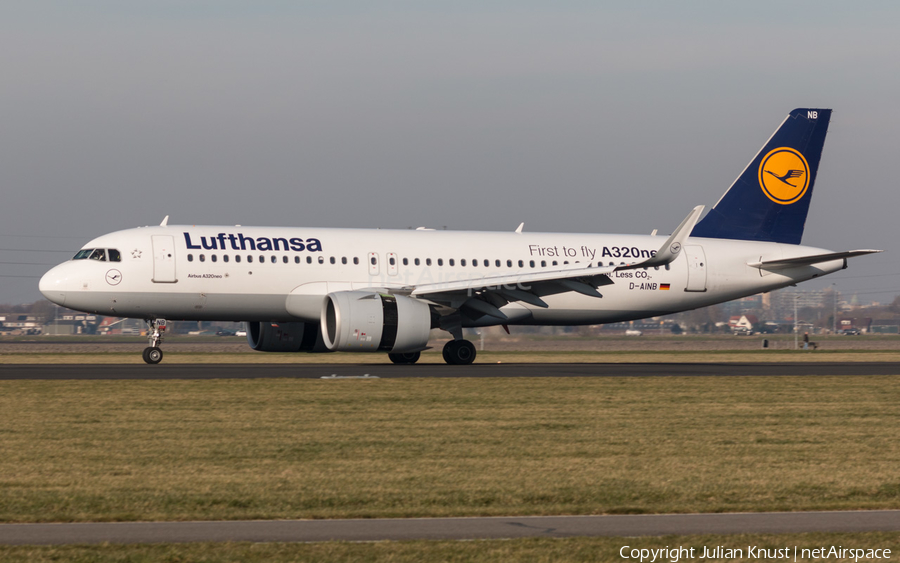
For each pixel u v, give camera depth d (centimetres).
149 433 6969
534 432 7231
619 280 15900
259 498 4831
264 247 14325
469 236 15525
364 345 13462
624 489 5147
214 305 14188
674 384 11306
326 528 4238
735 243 16500
